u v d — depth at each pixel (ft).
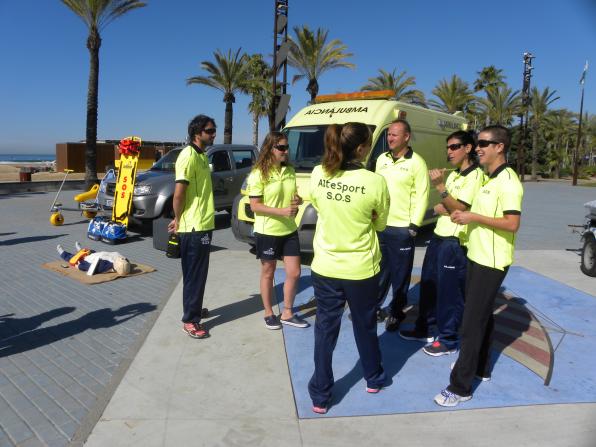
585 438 9.29
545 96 149.07
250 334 14.42
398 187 13.97
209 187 13.82
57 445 9.09
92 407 10.41
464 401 10.57
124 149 29.48
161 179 30.73
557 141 205.36
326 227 9.78
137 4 63.62
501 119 141.38
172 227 13.97
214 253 25.67
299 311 16.48
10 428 9.62
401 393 11.02
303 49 84.48
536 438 9.30
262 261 14.47
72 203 49.62
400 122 13.79
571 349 13.50
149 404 10.50
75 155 103.45
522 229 37.45
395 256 14.34
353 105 25.55
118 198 29.76
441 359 12.87
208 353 13.10
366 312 10.13
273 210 13.43
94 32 65.00
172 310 16.43
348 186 9.45
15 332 14.64
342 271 9.66
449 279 12.59
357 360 12.75
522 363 12.53
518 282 20.43
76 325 15.24
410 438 9.32
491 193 9.91
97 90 66.49
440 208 12.96
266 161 13.83
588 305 17.34
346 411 10.26
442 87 136.05
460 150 12.19
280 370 12.14
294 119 26.73
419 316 14.02
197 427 9.67
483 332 10.22
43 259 24.16
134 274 21.29
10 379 11.67
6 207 45.96
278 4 41.06
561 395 10.91
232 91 96.32
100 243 28.81
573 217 45.91
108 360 12.75
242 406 10.45
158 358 12.77
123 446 9.04
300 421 9.90
